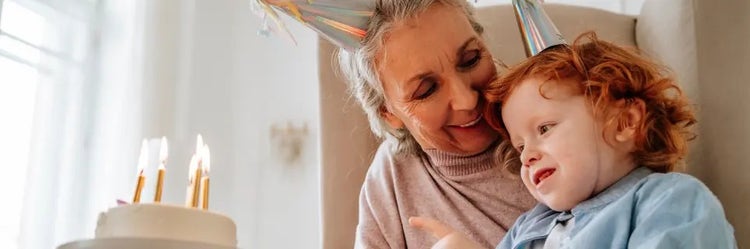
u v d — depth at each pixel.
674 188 0.74
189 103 1.91
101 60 1.91
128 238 0.58
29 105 1.77
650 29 1.19
